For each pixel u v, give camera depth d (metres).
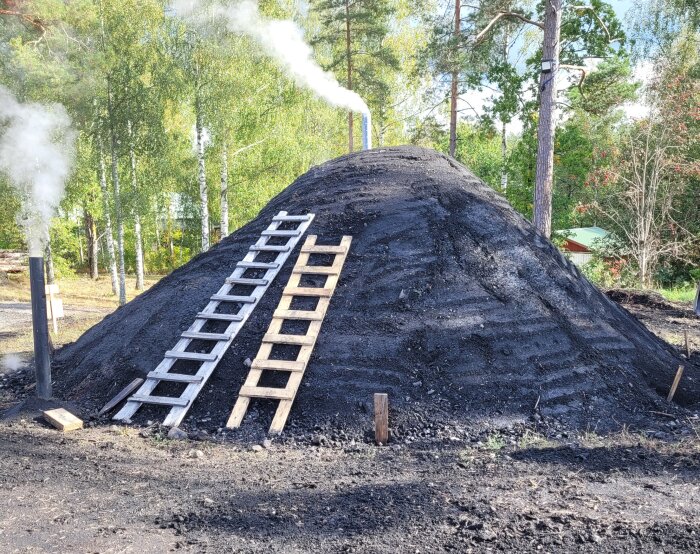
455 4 18.80
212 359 6.20
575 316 6.94
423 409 5.66
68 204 21.73
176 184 21.95
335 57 24.83
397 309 6.44
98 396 6.52
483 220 7.54
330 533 3.48
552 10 14.87
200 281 7.39
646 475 4.29
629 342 7.09
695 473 4.27
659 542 3.20
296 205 8.01
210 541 3.41
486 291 6.70
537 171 15.44
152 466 4.78
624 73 18.31
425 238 7.11
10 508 3.86
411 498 3.95
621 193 19.19
